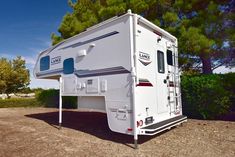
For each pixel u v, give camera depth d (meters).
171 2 9.80
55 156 4.32
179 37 8.63
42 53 8.45
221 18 8.27
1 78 25.73
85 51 6.19
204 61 10.12
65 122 8.49
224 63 10.55
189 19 9.12
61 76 7.21
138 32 5.04
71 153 4.47
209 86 7.44
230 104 7.82
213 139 5.22
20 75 27.59
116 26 5.27
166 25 9.46
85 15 12.89
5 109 15.23
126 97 4.91
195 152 4.34
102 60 5.59
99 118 9.42
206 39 7.98
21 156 4.39
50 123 8.26
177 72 6.77
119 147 4.79
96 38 5.84
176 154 4.24
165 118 5.89
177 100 6.64
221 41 8.38
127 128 4.85
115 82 5.19
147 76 5.24
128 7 10.29
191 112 8.04
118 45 5.18
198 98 7.71
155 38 5.75
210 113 7.63
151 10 10.20
